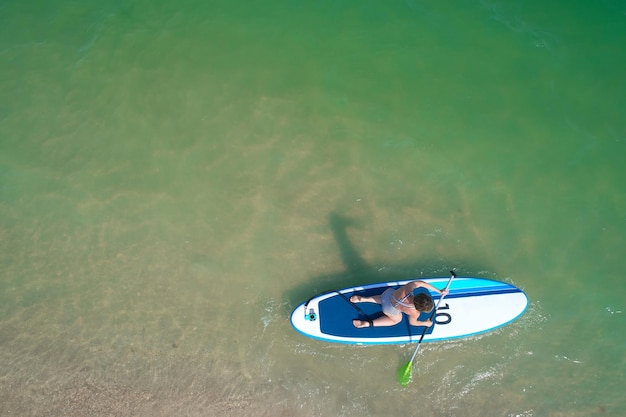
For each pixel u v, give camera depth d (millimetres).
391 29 12281
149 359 9336
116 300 9766
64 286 9867
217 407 9039
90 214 10477
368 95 11531
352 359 9344
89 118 11375
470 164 10820
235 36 12219
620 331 9492
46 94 11625
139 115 11383
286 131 11172
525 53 11914
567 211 10383
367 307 9469
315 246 10180
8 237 10242
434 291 9609
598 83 11555
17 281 9875
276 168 10828
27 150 11102
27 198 10594
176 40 12156
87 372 9234
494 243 10164
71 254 10133
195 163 10914
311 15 12484
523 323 9539
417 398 9102
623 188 10539
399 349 9406
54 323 9570
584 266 9977
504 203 10469
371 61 11922
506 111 11320
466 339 9422
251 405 9055
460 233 10242
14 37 12219
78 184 10773
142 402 9070
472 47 12016
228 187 10688
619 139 10992
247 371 9266
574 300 9719
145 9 12516
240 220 10398
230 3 12547
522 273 9953
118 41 12125
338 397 9102
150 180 10797
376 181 10680
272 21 12406
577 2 12500
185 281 9922
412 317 8852
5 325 9547
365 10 12523
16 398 9062
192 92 11602
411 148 10992
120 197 10641
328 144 11039
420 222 10320
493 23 12289
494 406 9062
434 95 11516
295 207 10477
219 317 9641
